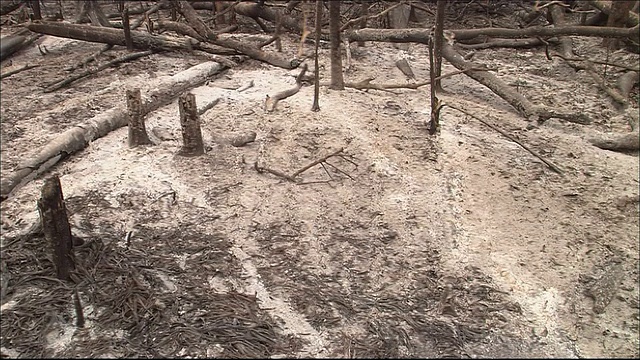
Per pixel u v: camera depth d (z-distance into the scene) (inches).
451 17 499.8
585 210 223.8
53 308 165.3
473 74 323.9
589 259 197.3
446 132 273.6
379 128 273.6
